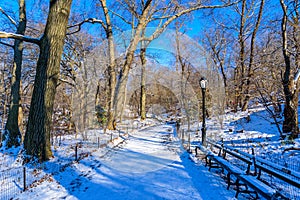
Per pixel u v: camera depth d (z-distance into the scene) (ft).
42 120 21.27
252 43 51.29
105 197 13.01
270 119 39.32
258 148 26.25
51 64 21.94
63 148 27.09
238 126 42.04
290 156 21.34
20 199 12.63
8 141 29.50
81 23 39.70
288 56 28.84
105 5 43.88
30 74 56.75
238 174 13.50
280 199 9.99
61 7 22.22
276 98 35.86
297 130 26.73
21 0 32.71
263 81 40.22
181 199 12.68
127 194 13.46
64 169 18.39
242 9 59.98
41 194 13.44
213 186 14.92
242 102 54.85
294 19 32.32
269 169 13.69
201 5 44.86
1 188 14.35
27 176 16.76
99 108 39.60
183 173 18.01
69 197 13.02
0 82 65.21
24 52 51.93
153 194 13.44
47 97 21.67
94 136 34.83
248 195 13.30
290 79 28.25
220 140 35.06
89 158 22.84
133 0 48.01
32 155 20.47
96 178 16.57
